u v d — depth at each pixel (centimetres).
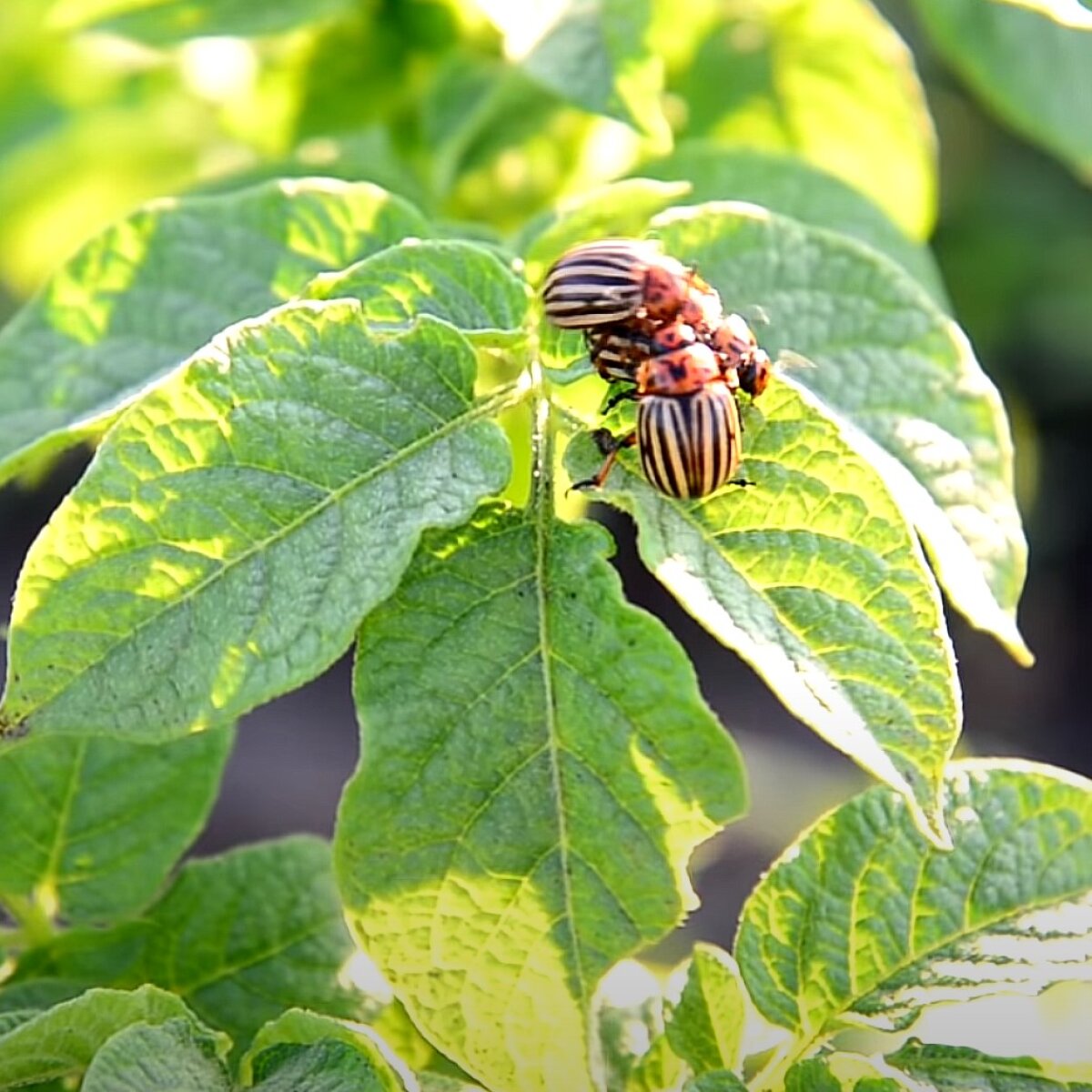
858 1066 24
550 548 22
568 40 26
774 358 25
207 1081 23
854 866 24
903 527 22
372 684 22
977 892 24
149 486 22
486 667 22
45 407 25
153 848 27
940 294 28
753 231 25
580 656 22
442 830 22
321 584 22
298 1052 24
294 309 22
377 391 22
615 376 23
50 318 26
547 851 22
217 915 27
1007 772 24
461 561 22
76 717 22
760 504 22
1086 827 24
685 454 22
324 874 27
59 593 22
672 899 22
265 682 22
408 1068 24
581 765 22
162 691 22
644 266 23
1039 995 24
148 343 26
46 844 27
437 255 23
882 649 22
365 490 22
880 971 24
